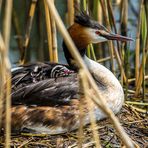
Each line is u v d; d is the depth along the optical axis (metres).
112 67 13.50
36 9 18.38
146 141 10.75
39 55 17.38
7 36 6.72
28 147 10.28
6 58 6.78
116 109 11.34
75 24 11.62
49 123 10.77
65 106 10.79
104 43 17.33
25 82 10.93
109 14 13.55
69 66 11.67
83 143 10.37
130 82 14.48
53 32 12.74
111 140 10.57
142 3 13.10
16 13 19.41
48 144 10.40
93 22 11.65
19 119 10.67
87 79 7.14
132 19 18.84
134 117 11.75
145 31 13.12
